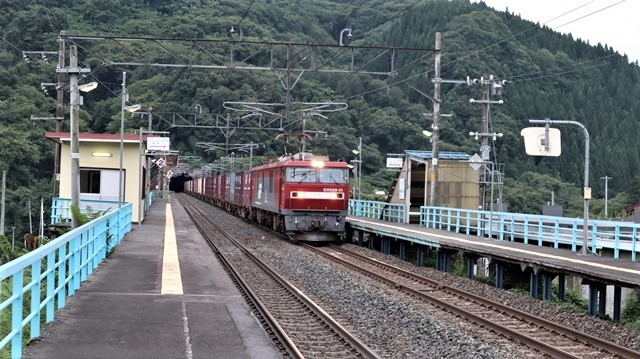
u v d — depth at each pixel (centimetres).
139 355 814
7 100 5691
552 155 1861
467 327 1232
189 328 977
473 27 9544
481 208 3062
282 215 3025
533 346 1080
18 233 5009
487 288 1853
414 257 2812
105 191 2998
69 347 836
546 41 11612
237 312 1115
